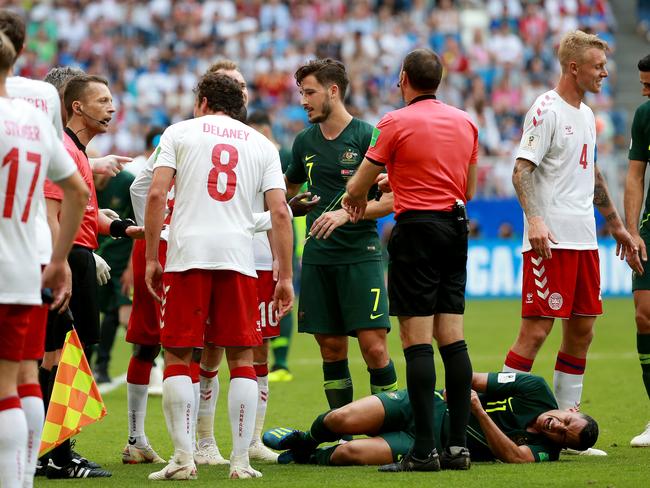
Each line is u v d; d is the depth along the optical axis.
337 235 25.78
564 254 25.70
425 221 21.61
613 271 77.25
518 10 104.94
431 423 21.62
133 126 89.06
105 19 100.56
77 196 17.70
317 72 25.91
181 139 21.27
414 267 21.61
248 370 21.67
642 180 27.88
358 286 25.59
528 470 21.84
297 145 27.02
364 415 22.98
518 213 78.00
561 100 25.91
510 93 95.44
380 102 94.25
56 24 99.31
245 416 21.48
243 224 21.47
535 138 25.45
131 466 24.05
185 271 20.97
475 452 23.53
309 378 41.66
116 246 38.78
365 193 22.52
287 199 27.98
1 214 16.58
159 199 21.19
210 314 21.50
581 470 21.84
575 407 26.66
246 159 21.50
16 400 16.95
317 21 102.12
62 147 17.59
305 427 29.41
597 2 108.25
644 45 112.12
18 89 19.62
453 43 98.19
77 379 21.58
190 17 101.00
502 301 75.25
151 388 37.53
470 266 76.81
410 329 21.69
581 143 25.92
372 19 103.81
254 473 21.48
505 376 23.84
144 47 99.12
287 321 41.53
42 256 18.53
